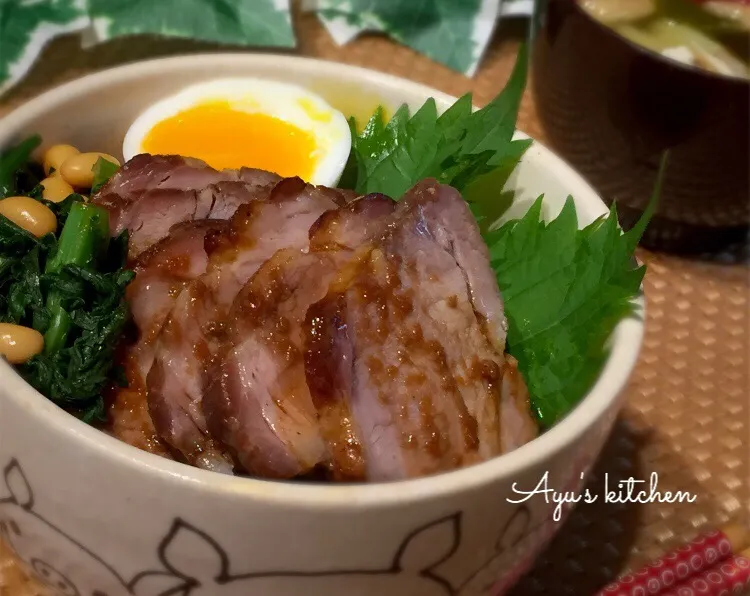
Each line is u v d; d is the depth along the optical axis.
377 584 0.24
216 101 0.33
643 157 0.36
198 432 0.26
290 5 0.43
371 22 0.44
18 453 0.24
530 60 0.40
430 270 0.28
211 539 0.23
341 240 0.28
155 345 0.27
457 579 0.25
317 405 0.26
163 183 0.30
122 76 0.31
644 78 0.35
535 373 0.28
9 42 0.39
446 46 0.44
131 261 0.29
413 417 0.26
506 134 0.31
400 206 0.28
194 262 0.28
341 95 0.33
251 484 0.23
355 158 0.33
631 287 0.28
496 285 0.28
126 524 0.24
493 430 0.27
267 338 0.26
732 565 0.30
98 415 0.27
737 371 0.36
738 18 0.39
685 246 0.39
